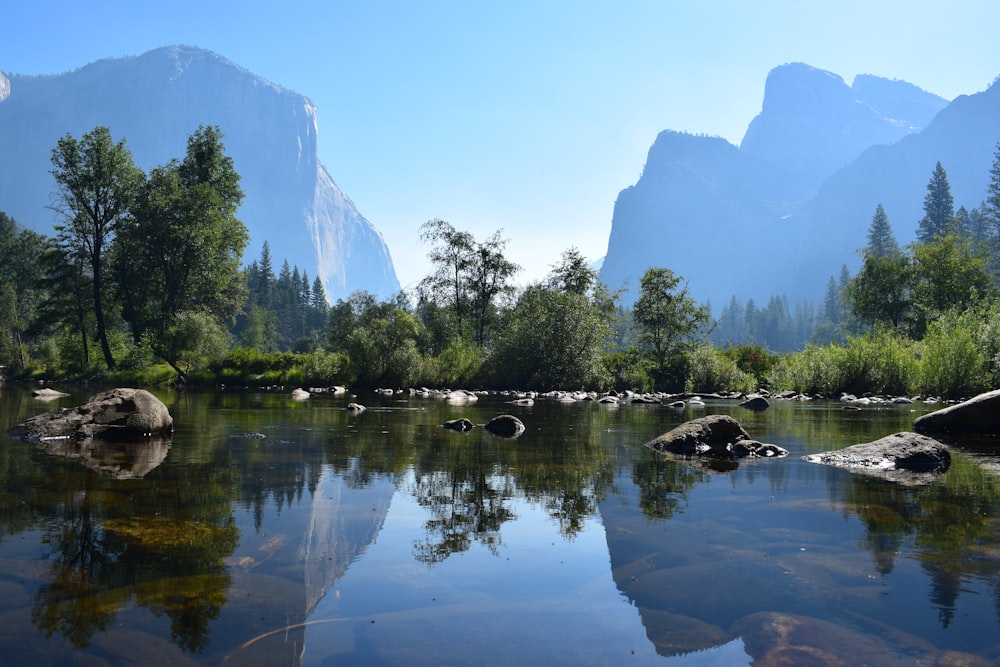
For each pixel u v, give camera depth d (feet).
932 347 71.72
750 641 7.09
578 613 7.99
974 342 70.44
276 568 9.57
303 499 14.55
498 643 7.03
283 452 22.88
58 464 19.20
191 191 114.11
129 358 104.53
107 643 6.80
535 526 12.44
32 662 6.30
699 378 101.71
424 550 10.71
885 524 12.73
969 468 20.84
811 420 42.83
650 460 22.22
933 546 11.08
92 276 117.39
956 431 32.76
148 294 118.62
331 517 12.88
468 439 28.43
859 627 7.51
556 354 94.68
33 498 14.16
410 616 7.80
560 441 28.17
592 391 96.84
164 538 11.03
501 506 14.23
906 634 7.29
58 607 7.83
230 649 6.72
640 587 8.98
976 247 148.56
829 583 9.12
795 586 9.00
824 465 21.43
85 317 118.21
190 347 104.58
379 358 98.37
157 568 9.43
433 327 124.47
